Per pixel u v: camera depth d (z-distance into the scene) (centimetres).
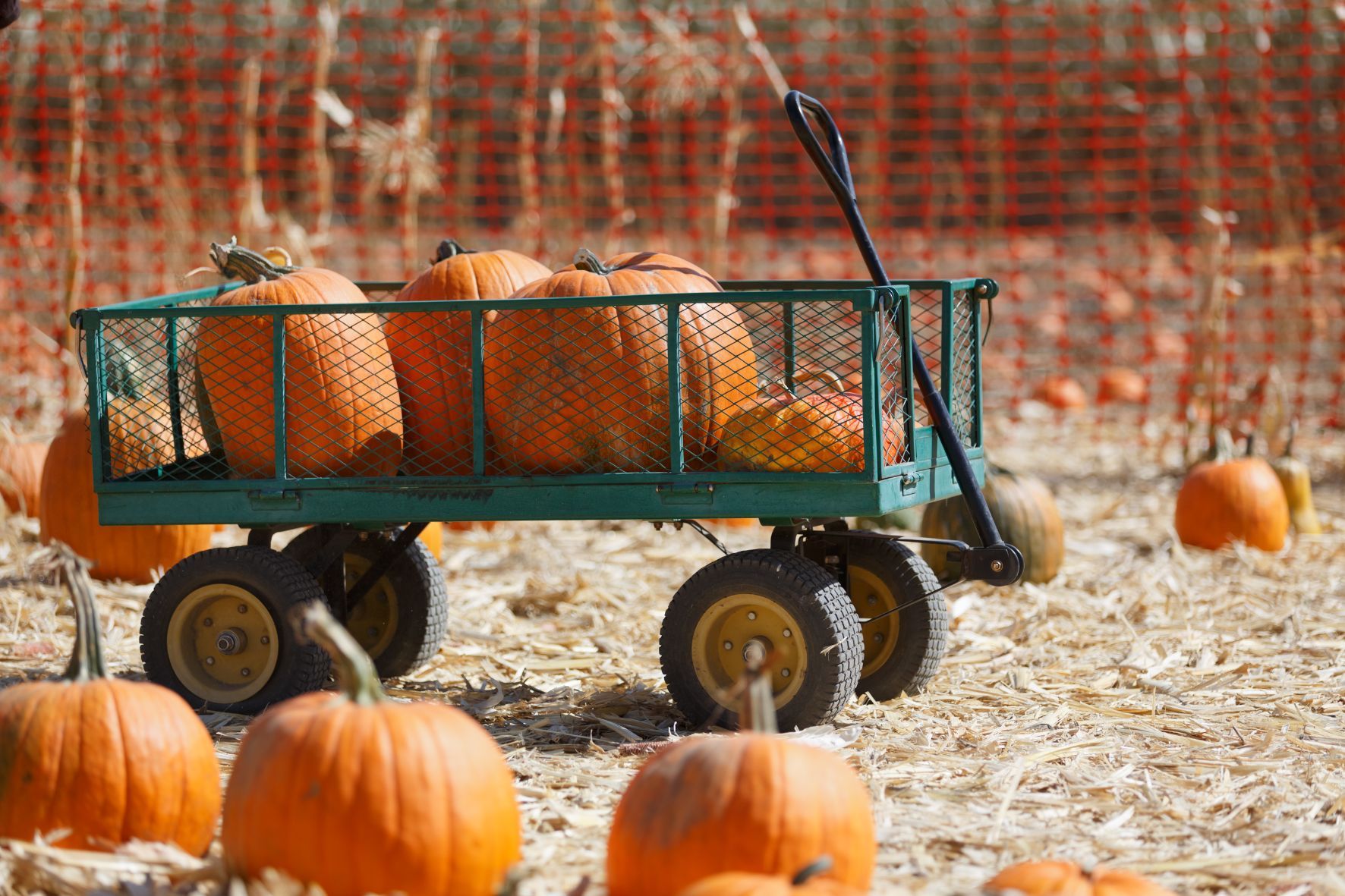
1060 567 1614
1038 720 1077
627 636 1377
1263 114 2481
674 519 1016
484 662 1280
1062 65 4659
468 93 4353
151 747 757
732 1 2700
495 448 1057
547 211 3020
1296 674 1216
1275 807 892
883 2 4572
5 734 746
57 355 2230
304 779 681
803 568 1016
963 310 1156
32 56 2841
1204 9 2586
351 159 3791
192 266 2523
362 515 1049
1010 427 2600
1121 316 3366
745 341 1062
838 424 995
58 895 710
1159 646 1316
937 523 1531
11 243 2427
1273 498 1705
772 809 670
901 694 1129
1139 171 2756
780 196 4553
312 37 2639
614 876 700
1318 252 2378
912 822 862
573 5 4169
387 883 677
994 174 3506
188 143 2717
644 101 2867
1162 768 971
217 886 709
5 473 1741
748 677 704
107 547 1504
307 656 1070
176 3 3139
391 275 3195
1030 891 670
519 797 900
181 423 1147
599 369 1018
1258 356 2694
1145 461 2325
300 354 1049
